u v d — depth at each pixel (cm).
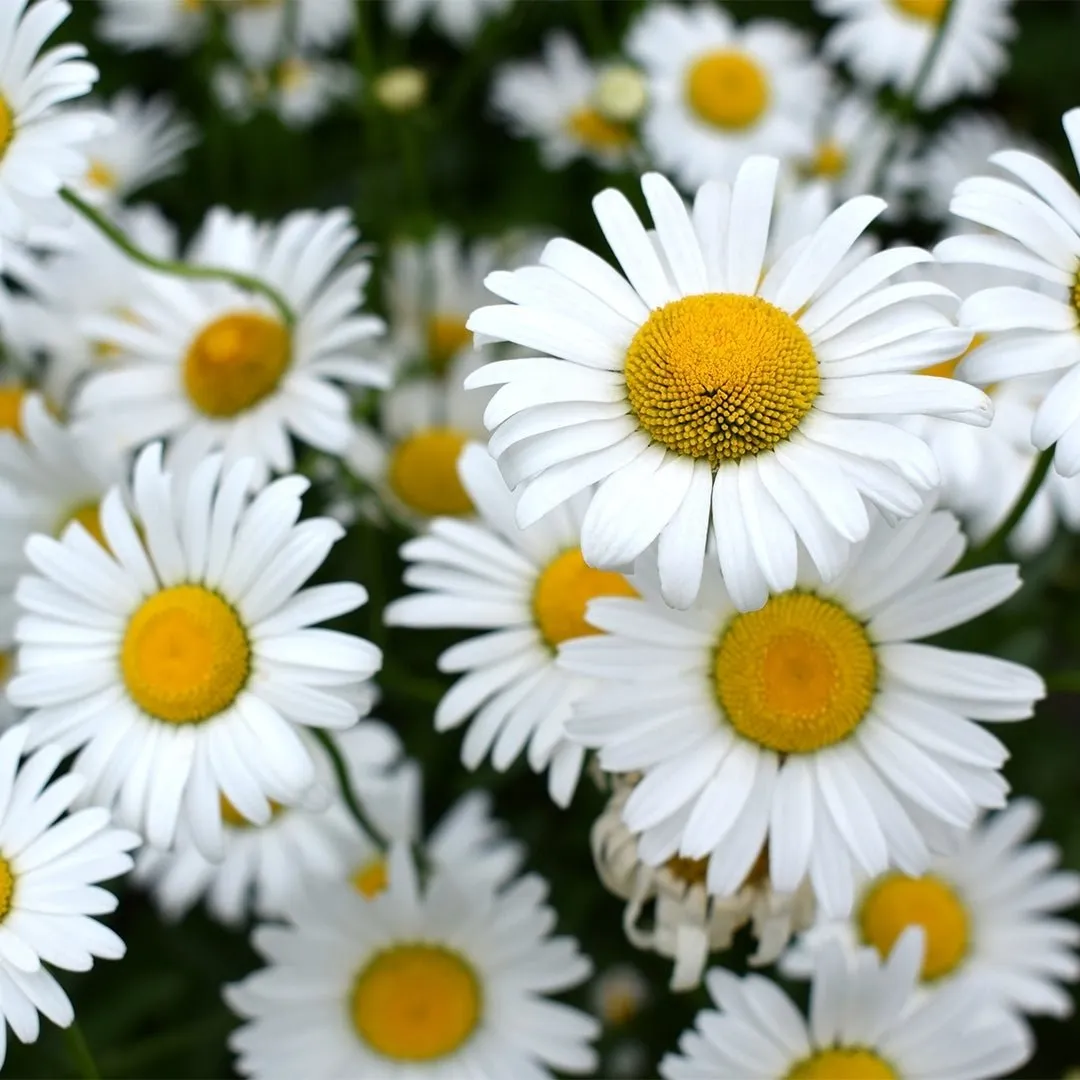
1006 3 68
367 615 60
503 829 59
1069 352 48
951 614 50
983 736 50
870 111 68
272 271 59
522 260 65
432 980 55
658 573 50
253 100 66
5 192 53
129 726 52
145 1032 61
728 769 50
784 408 48
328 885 55
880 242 67
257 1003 55
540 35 71
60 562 52
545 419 49
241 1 69
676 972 53
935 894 57
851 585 50
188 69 70
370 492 59
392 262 64
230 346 57
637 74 63
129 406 58
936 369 57
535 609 54
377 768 58
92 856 50
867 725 50
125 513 52
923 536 50
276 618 52
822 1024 53
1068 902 58
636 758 50
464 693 54
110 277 63
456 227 68
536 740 53
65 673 52
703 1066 53
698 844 50
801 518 48
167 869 58
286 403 57
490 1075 55
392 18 69
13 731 51
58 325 62
